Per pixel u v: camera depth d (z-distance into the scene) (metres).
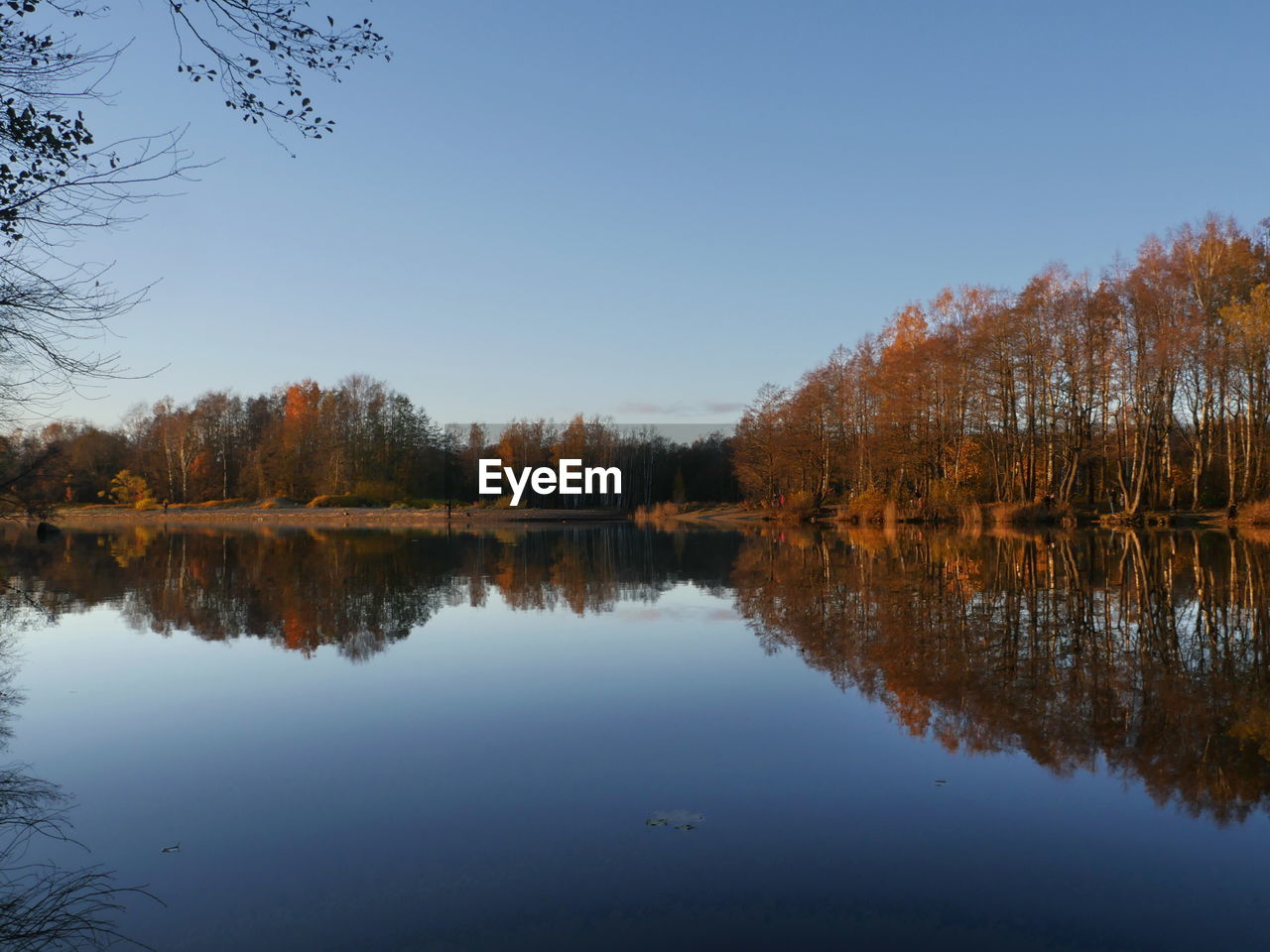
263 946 4.45
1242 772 6.80
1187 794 6.33
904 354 43.81
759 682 9.98
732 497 91.81
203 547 34.41
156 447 81.94
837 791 6.48
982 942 4.38
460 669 10.94
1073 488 44.84
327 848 5.62
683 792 6.51
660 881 5.08
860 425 48.66
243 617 15.43
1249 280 35.78
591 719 8.55
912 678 10.02
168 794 6.65
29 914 4.81
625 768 7.08
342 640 13.13
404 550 32.75
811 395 52.25
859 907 4.73
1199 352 33.94
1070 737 7.73
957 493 41.91
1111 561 22.28
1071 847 5.48
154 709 9.15
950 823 5.86
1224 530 32.94
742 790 6.52
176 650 12.43
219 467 85.62
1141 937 4.42
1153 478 39.72
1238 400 35.78
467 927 4.59
